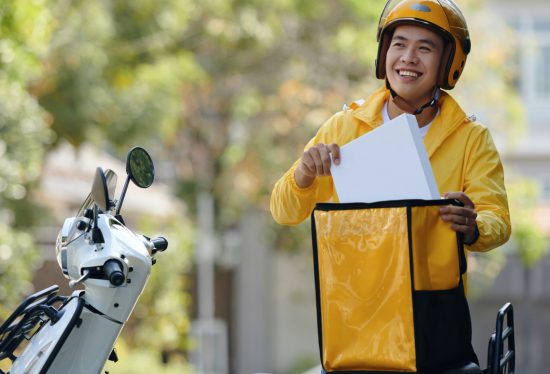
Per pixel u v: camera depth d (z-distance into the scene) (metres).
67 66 15.96
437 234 3.63
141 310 18.56
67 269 3.79
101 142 17.55
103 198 3.59
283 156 22.39
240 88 23.38
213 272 27.73
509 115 21.22
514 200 21.09
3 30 9.67
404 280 3.59
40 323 3.95
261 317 27.12
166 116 18.36
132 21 18.52
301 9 20.09
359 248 3.65
